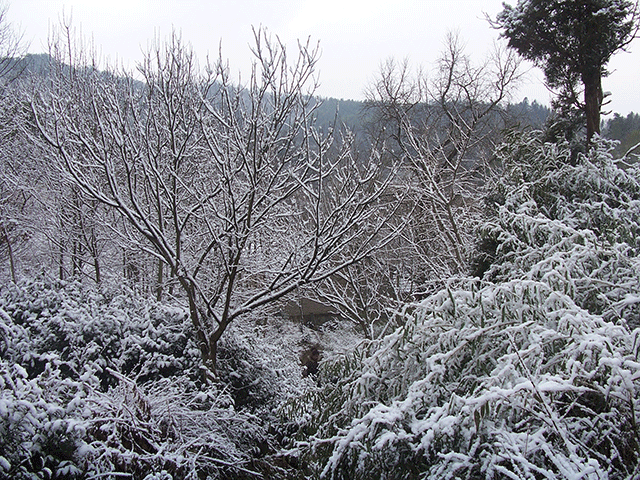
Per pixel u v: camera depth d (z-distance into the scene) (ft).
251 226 26.37
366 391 15.31
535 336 12.23
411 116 63.67
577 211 23.48
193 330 28.66
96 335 26.37
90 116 32.09
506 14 33.53
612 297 15.80
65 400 16.33
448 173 59.16
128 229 29.01
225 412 22.47
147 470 16.30
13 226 44.55
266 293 26.71
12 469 12.30
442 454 10.80
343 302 45.57
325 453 15.38
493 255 25.99
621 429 10.32
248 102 29.76
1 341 22.76
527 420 10.91
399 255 49.55
